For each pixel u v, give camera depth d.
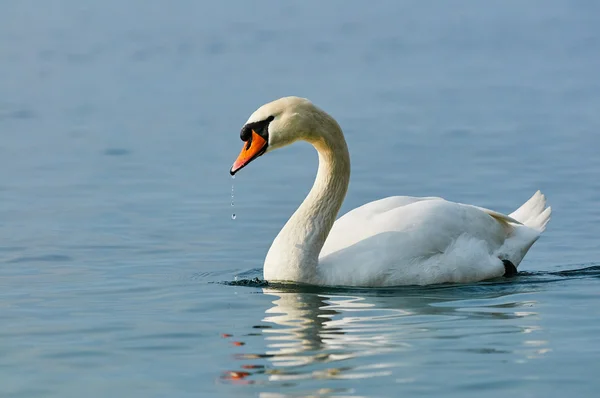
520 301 11.99
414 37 50.62
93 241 15.88
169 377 9.29
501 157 23.23
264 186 20.55
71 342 10.41
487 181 20.62
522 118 28.88
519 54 44.06
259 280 13.24
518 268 14.26
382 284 12.86
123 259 14.70
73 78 37.97
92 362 9.77
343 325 10.89
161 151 24.61
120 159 23.66
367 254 12.89
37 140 26.19
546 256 15.06
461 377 9.15
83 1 68.00
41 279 13.45
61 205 18.73
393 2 69.56
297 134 13.14
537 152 23.80
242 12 62.38
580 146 24.50
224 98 33.03
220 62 41.81
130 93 34.53
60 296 12.45
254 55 43.81
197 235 16.39
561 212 17.91
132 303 12.06
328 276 12.83
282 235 13.09
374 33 52.25
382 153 23.88
